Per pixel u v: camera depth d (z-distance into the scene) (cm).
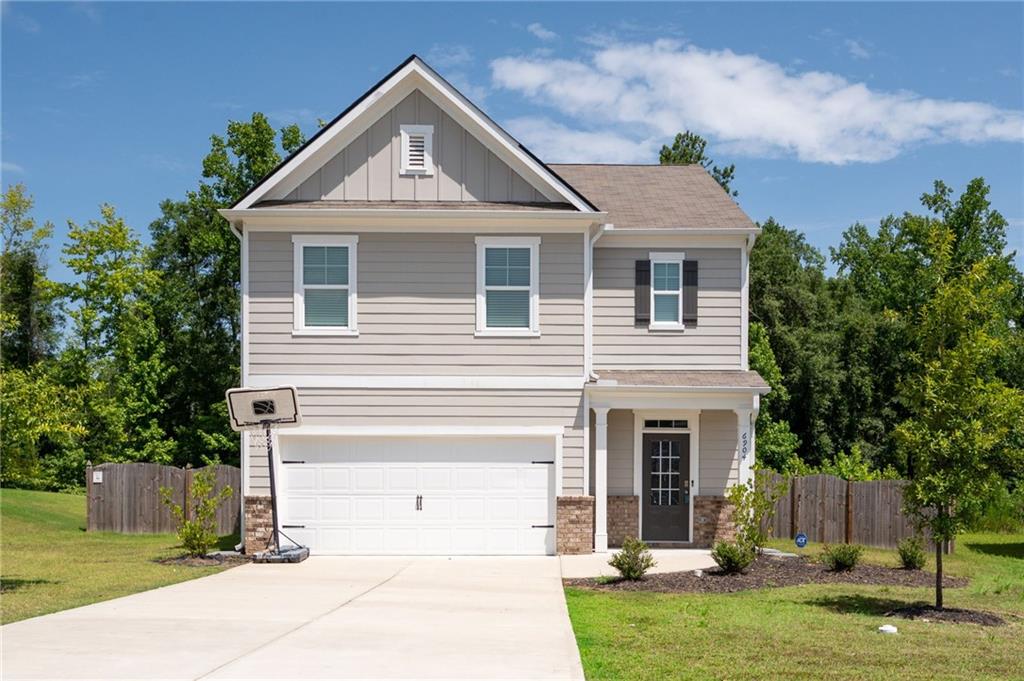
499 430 2070
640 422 2272
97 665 998
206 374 4509
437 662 1031
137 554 2134
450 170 2098
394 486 2080
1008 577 1995
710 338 2258
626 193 2480
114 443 4272
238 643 1117
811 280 5206
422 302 2077
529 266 2089
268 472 2066
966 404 1396
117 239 4206
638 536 2255
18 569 1842
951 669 1062
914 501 1446
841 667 1062
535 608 1408
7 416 1558
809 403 4631
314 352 2067
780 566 1878
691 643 1170
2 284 5103
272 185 2072
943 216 4809
